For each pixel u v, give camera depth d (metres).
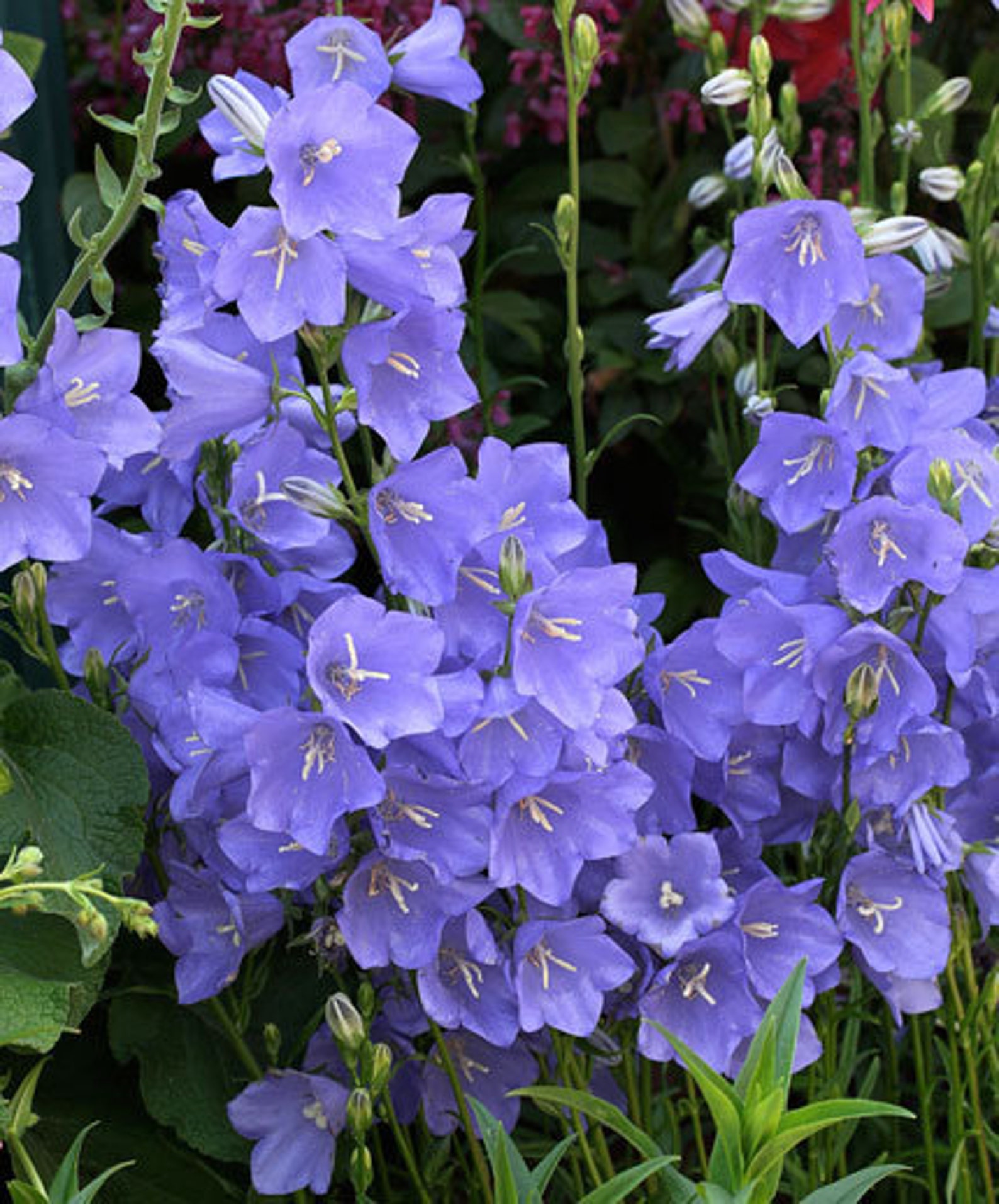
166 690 0.93
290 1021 0.98
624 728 0.90
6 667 0.95
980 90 1.24
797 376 1.22
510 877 0.90
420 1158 1.00
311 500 0.88
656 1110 0.98
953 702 0.96
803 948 0.93
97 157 0.87
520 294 1.17
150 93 0.86
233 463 0.93
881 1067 1.03
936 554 0.90
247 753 0.86
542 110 1.16
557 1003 0.91
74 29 1.20
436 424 1.11
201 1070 0.96
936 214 1.23
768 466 0.94
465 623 0.90
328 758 0.87
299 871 0.89
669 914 0.92
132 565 0.92
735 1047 0.93
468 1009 0.92
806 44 1.16
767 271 0.94
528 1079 0.96
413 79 0.91
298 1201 0.94
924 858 0.93
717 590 1.18
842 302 0.93
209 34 1.15
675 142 1.24
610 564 0.92
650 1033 0.92
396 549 0.89
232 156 0.88
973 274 1.03
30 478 0.87
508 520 0.91
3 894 0.82
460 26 0.91
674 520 1.23
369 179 0.85
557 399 1.20
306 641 0.95
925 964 0.94
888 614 0.92
